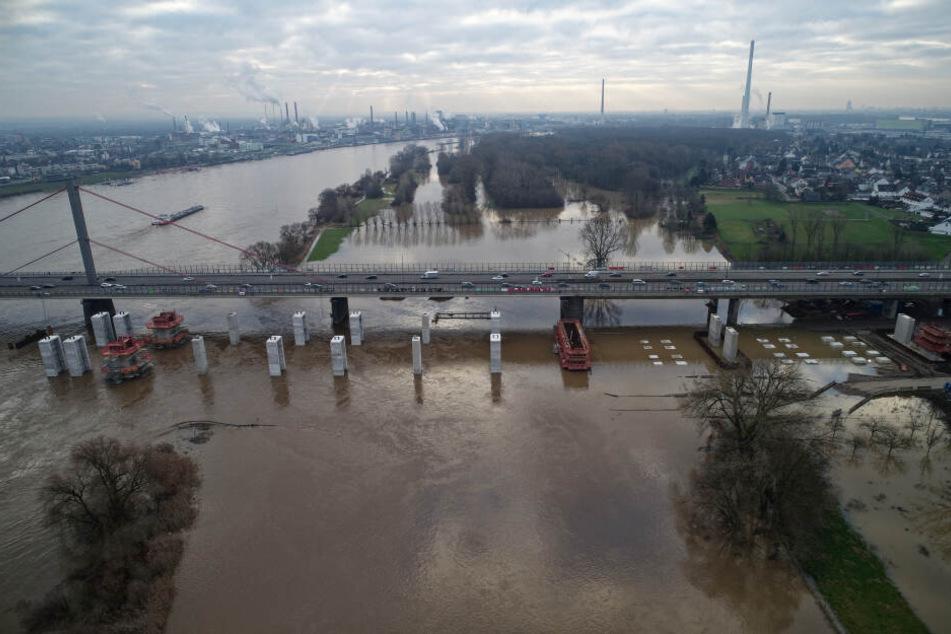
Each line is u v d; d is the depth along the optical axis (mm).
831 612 77188
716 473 96312
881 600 78438
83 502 90688
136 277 191500
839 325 172125
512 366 150250
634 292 168250
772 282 176750
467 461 110750
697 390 129000
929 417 121188
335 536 92812
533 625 77500
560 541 90938
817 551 86312
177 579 85188
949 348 146250
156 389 140875
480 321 182250
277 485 105000
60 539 92062
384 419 125938
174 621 78688
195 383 143750
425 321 161750
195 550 90312
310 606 80625
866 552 86125
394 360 154875
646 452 112250
